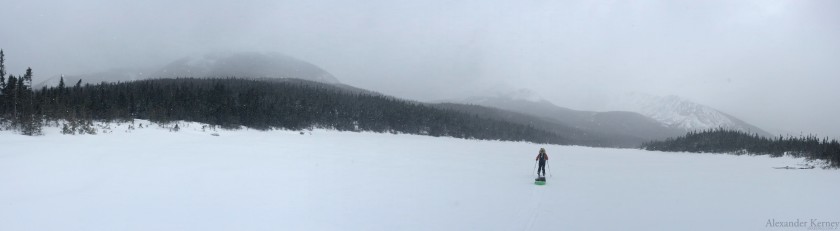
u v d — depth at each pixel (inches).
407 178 855.1
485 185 801.6
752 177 1149.1
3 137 1206.3
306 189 674.2
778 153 2947.8
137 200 547.2
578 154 2150.6
